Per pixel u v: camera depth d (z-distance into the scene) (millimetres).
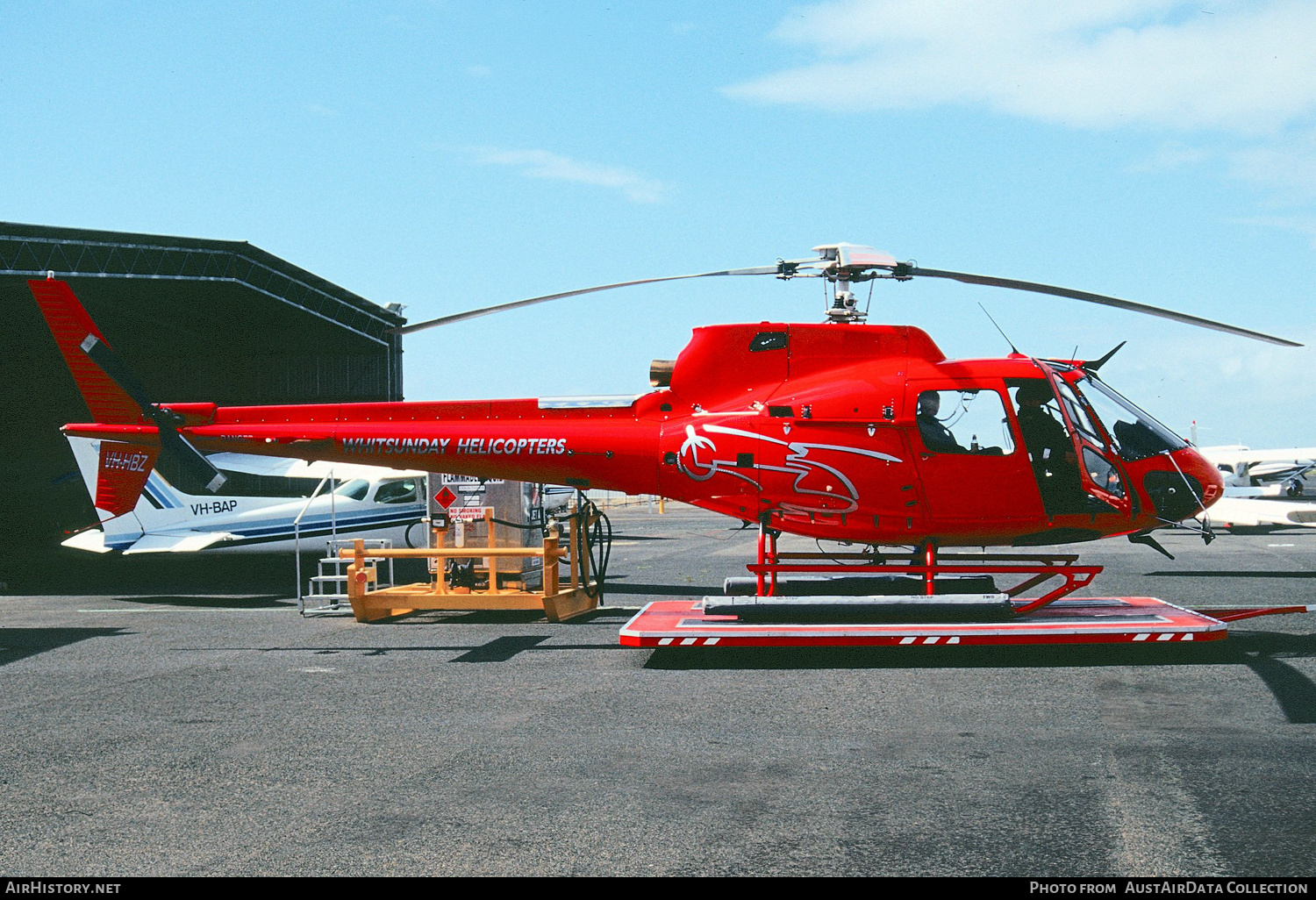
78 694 7938
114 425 11883
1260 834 4328
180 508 16562
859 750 5801
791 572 9531
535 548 11648
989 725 6305
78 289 30891
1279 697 6863
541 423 10016
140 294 32094
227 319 36000
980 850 4223
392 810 4914
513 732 6414
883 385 9000
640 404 9844
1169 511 8875
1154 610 9008
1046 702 6883
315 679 8359
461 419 10352
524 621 11648
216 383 37562
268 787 5340
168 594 15984
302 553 16922
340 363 36875
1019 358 9078
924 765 5465
